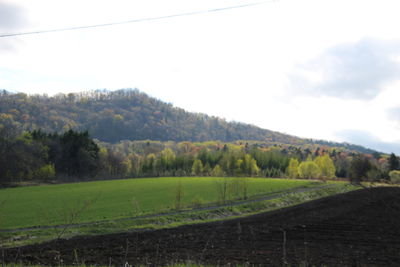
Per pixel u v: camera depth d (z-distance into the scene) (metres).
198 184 76.69
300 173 107.38
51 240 22.80
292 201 58.41
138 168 118.00
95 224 32.00
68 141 97.69
